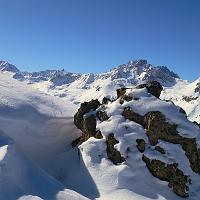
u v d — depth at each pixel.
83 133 31.50
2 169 23.50
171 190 26.77
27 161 26.34
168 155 27.81
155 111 29.64
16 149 26.58
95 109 32.38
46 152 30.62
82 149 29.00
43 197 23.73
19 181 23.98
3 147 25.69
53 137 31.56
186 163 27.64
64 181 28.20
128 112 30.09
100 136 29.45
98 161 28.05
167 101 31.06
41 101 33.94
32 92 35.56
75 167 28.80
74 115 32.88
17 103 31.12
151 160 27.55
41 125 31.22
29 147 29.83
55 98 36.72
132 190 26.19
